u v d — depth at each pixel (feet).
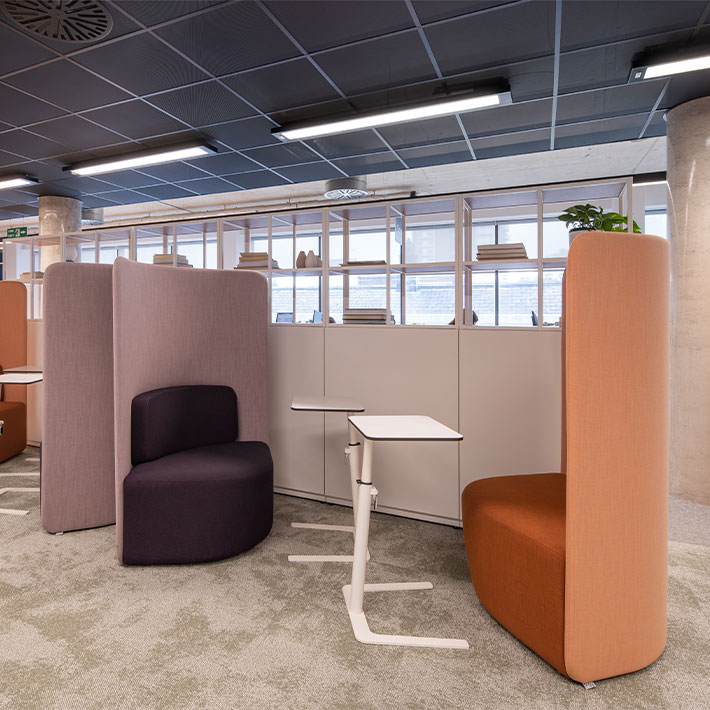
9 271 37.47
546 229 28.91
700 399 12.57
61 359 9.33
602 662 5.38
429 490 10.28
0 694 5.14
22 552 8.59
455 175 25.62
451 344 10.09
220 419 10.20
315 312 18.86
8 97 14.17
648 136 17.31
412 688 5.34
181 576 7.79
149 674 5.49
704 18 10.51
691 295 12.81
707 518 11.23
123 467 8.25
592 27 10.87
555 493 7.02
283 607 6.92
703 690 5.36
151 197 25.36
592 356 5.21
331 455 11.34
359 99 14.38
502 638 6.28
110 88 13.66
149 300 9.23
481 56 12.10
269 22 10.67
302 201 30.22
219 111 15.19
